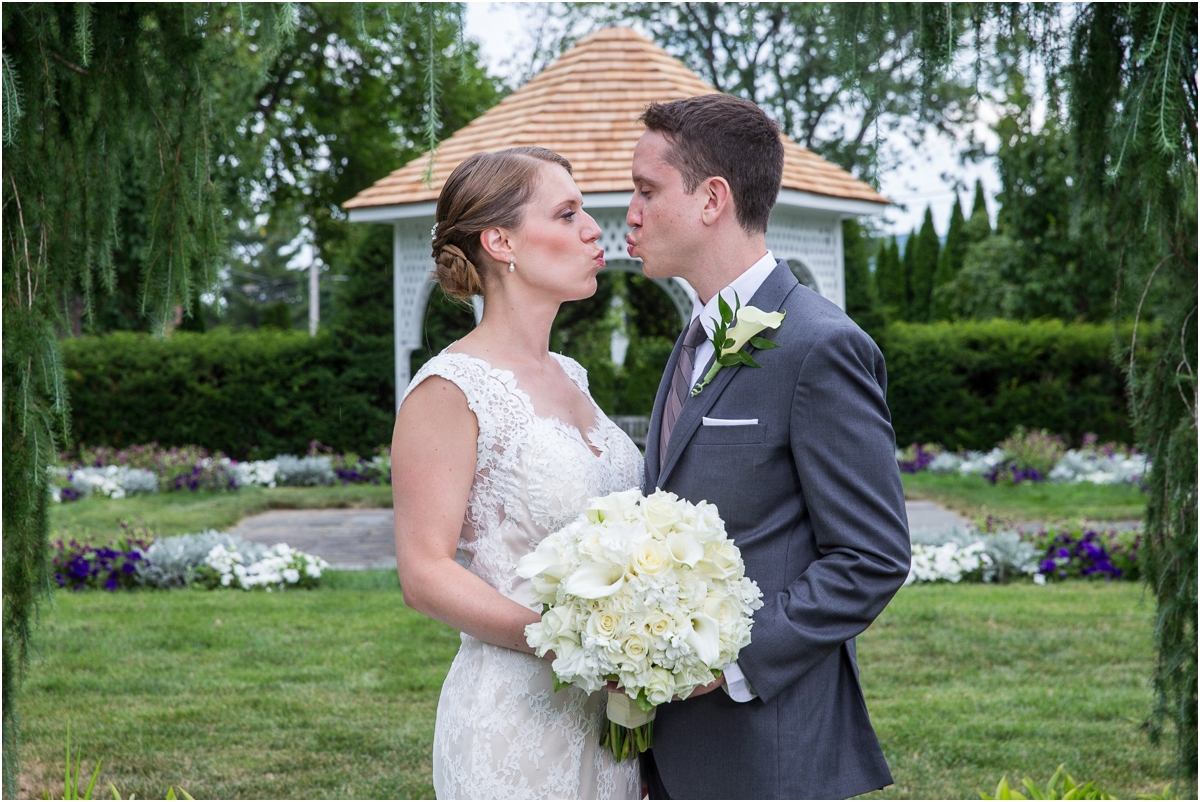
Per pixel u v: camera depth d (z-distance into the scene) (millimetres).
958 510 11352
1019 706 5113
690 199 2301
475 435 2193
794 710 2148
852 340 2100
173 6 3479
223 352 15484
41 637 6141
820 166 11055
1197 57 3061
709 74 22250
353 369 15383
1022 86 3686
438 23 3057
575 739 2287
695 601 1894
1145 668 5711
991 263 20891
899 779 4254
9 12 3158
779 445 2129
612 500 2008
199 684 5496
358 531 10758
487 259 2344
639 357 16828
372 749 4613
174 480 13602
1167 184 3354
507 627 2078
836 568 2035
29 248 3182
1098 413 15602
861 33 3357
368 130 23281
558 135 9992
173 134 3584
